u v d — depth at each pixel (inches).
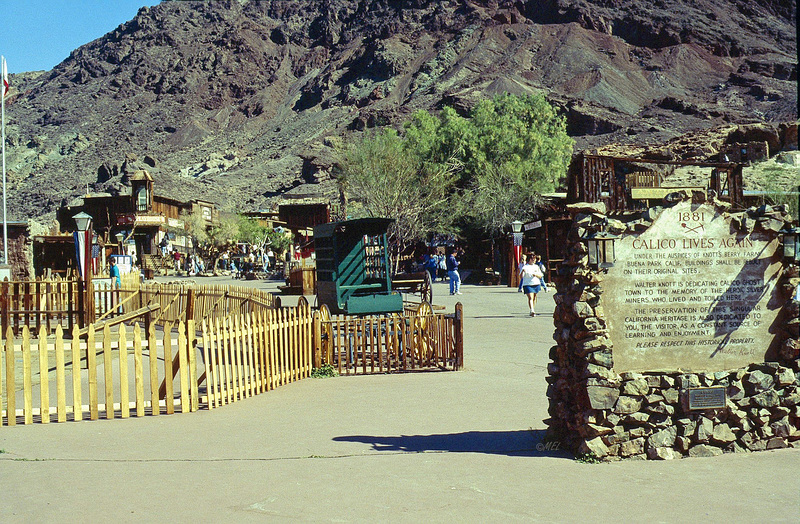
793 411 268.8
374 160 1814.7
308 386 434.0
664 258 266.2
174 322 786.8
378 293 593.0
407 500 213.0
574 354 266.2
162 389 402.9
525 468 246.4
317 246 621.3
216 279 2043.6
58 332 341.4
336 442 289.4
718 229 271.6
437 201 1891.0
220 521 195.6
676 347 266.1
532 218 1870.1
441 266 1877.5
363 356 474.9
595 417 255.8
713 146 2824.8
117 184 6437.0
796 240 273.4
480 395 390.6
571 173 791.1
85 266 697.6
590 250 257.6
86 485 230.4
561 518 197.3
